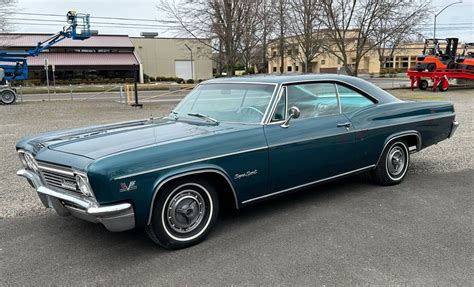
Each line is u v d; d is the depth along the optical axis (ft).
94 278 10.47
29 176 13.01
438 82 81.82
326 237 12.56
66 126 40.09
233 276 10.37
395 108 17.22
